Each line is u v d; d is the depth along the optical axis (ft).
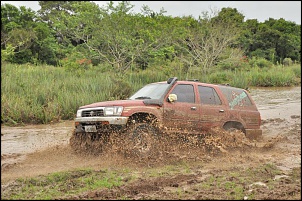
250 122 31.37
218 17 90.68
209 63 83.56
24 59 101.14
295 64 112.68
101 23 66.69
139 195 18.83
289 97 64.28
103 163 25.26
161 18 71.72
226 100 30.32
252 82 82.07
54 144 33.22
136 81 65.92
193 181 21.12
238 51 91.66
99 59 73.56
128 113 25.64
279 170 24.30
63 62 72.59
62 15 70.03
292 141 34.96
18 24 115.24
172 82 28.37
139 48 67.62
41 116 44.62
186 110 27.81
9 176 22.40
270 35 125.08
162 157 26.04
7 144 33.24
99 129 25.64
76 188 19.89
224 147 28.94
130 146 25.27
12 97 48.67
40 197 18.25
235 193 19.03
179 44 83.76
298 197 18.60
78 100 48.62
